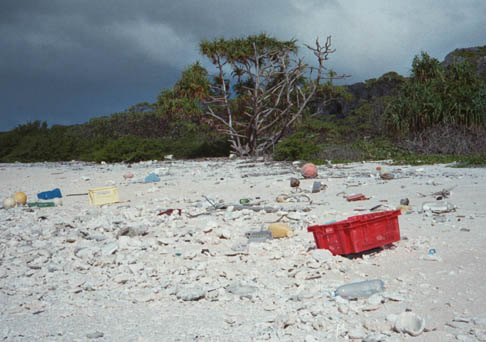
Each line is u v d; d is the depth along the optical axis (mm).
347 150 23281
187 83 28484
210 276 4930
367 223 5234
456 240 5641
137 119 44219
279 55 29000
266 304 3992
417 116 24938
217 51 28125
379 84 51531
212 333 3396
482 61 41469
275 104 28734
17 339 3361
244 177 15734
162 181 15555
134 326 3600
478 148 22000
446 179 12109
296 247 5871
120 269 5316
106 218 8875
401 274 4555
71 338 3369
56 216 9469
